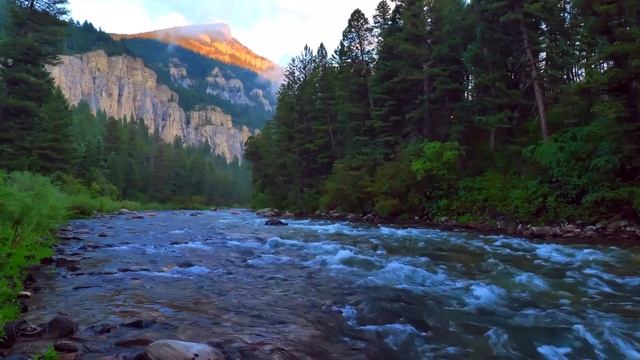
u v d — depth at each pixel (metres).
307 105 50.50
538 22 27.81
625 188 18.95
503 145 30.77
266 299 8.23
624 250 14.90
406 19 34.09
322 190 43.19
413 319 7.25
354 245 16.41
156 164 110.56
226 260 12.60
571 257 13.63
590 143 21.08
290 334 6.24
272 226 26.02
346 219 34.84
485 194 25.72
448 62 34.62
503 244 16.86
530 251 14.94
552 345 6.19
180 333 5.99
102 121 165.38
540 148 23.14
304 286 9.44
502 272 11.27
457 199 27.64
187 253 13.78
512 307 8.08
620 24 19.34
